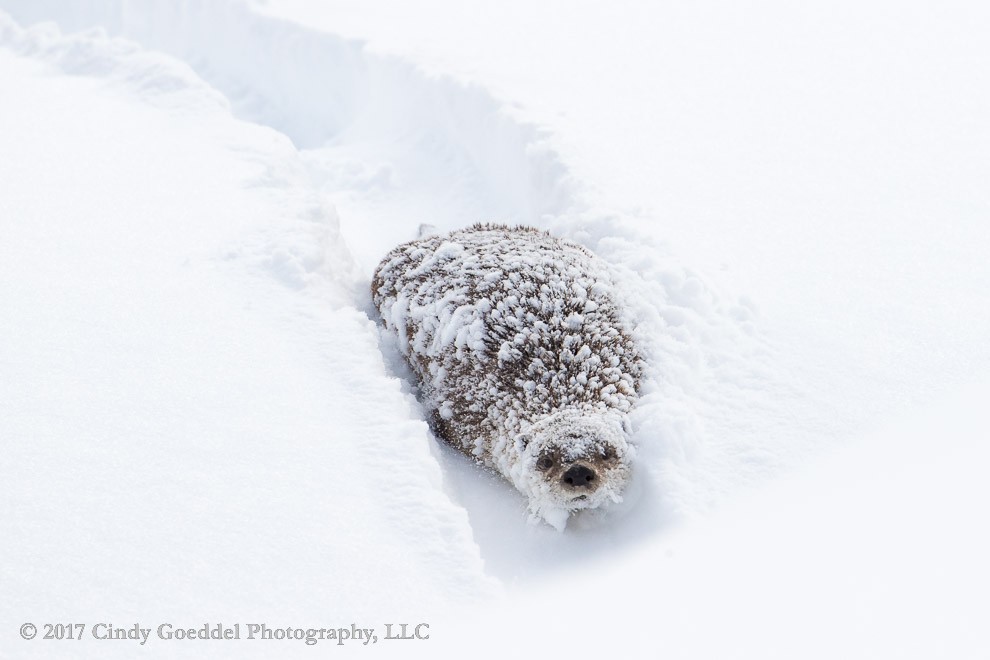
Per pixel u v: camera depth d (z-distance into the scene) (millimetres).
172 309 19578
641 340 19219
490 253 21000
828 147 26844
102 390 16859
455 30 39125
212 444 15711
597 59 34719
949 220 22797
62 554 13312
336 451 15789
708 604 13609
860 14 37719
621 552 15586
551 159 26422
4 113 31188
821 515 15164
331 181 31094
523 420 17984
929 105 28766
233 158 27875
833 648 12453
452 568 13719
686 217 23781
